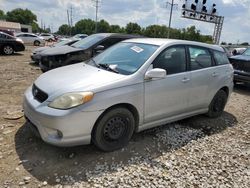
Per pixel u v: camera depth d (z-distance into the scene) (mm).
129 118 3779
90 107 3307
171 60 4324
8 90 6602
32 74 9016
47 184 3006
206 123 5277
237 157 4016
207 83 4965
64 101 3248
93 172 3277
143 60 4023
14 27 68375
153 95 3975
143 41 4605
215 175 3469
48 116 3223
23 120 4633
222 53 5551
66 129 3225
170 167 3549
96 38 8750
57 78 3754
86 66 4309
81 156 3594
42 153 3598
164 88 4109
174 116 4520
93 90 3361
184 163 3684
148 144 4109
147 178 3260
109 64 4176
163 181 3230
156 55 4098
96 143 3574
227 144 4430
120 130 3752
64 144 3281
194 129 4883
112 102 3480
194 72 4648
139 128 3996
